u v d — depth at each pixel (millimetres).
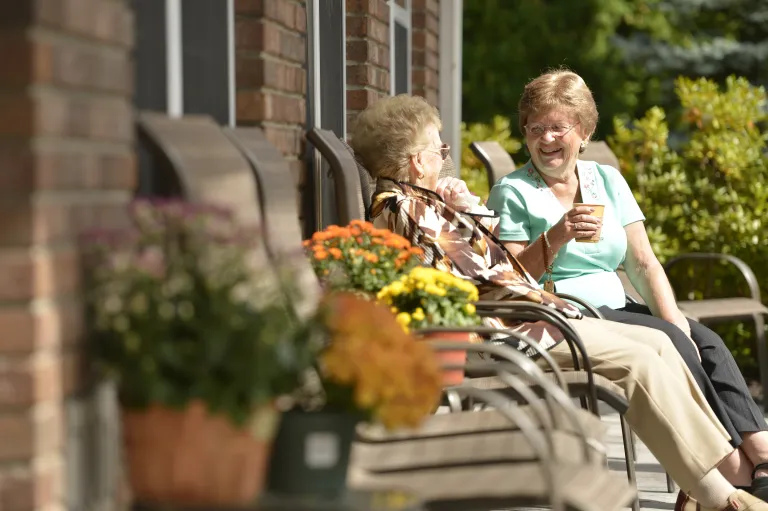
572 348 6078
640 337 6480
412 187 6805
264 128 6121
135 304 3545
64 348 3518
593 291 7426
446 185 6992
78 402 3561
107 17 3910
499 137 15867
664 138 13367
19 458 3371
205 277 3590
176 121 4590
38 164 3385
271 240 4742
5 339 3359
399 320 5602
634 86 28891
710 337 7125
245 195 4641
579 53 28703
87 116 3725
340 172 6629
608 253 7496
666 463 6086
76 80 3637
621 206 7668
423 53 12719
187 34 5426
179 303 3555
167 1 5117
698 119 13391
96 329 3621
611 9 28828
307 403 3889
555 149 7480
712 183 13211
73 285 3588
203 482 3533
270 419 3584
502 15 28797
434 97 13453
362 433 4824
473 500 3939
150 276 3578
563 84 7473
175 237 3725
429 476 4199
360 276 6137
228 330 3508
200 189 4328
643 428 6121
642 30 29625
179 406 3484
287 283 3742
